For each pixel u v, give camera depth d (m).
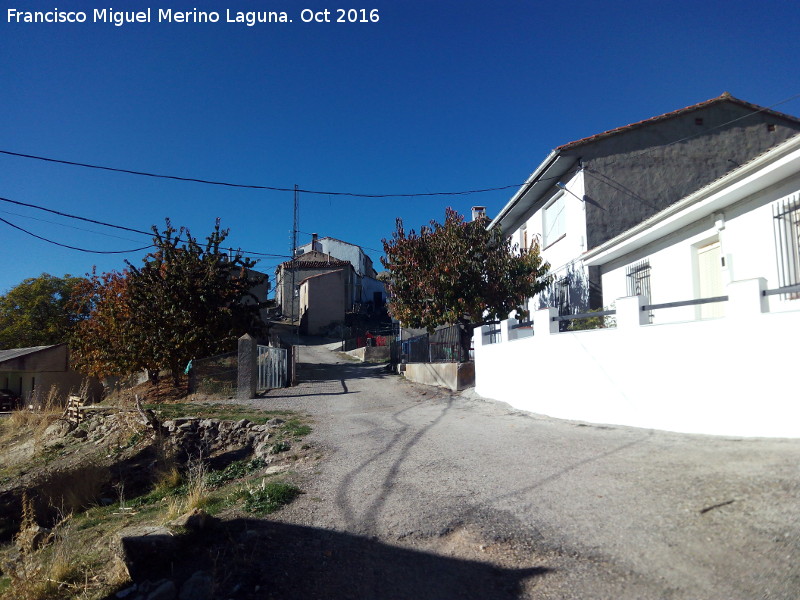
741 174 9.42
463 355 16.52
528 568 4.54
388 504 6.20
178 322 19.47
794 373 6.95
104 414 15.33
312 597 4.32
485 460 7.62
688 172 16.02
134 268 19.92
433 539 5.26
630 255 14.16
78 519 8.61
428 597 4.28
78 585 5.02
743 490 5.31
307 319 49.62
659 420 8.44
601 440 8.08
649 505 5.34
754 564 4.10
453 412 12.32
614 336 9.26
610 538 4.82
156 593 4.40
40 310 39.03
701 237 11.48
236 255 21.08
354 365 29.48
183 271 19.88
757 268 9.91
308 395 17.20
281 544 5.25
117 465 11.63
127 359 19.67
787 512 4.72
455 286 15.84
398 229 17.14
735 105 16.47
